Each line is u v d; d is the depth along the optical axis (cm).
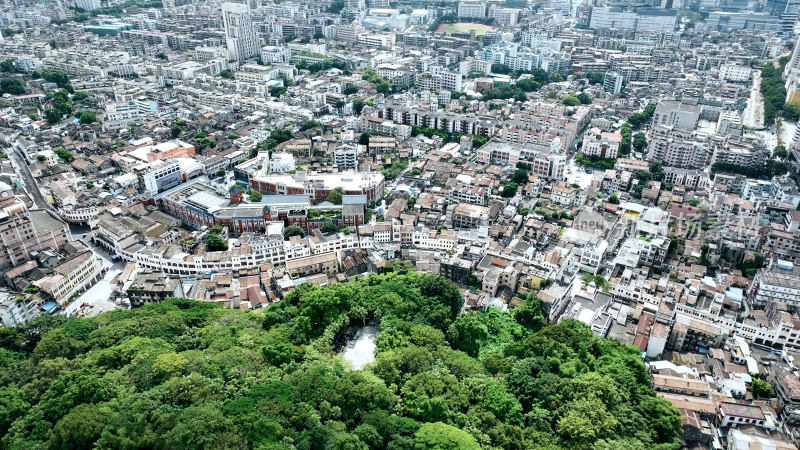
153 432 18912
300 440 19250
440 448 19125
